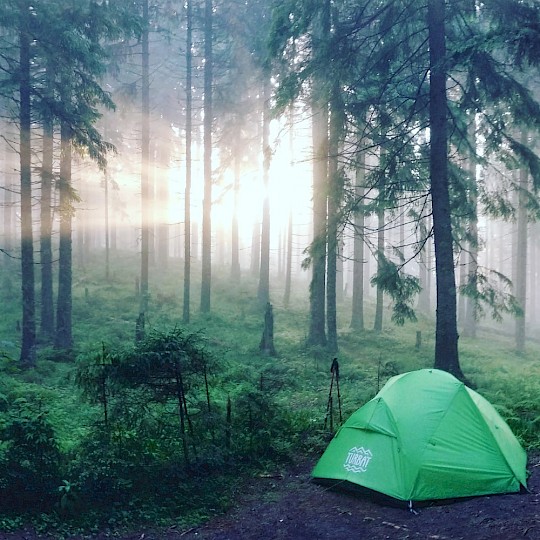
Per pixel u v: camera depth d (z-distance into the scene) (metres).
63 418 10.04
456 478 7.59
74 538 6.77
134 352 8.05
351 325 27.72
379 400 8.55
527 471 8.47
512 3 12.60
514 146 14.13
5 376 12.08
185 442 8.37
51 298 22.50
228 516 7.64
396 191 15.67
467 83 14.57
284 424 10.08
